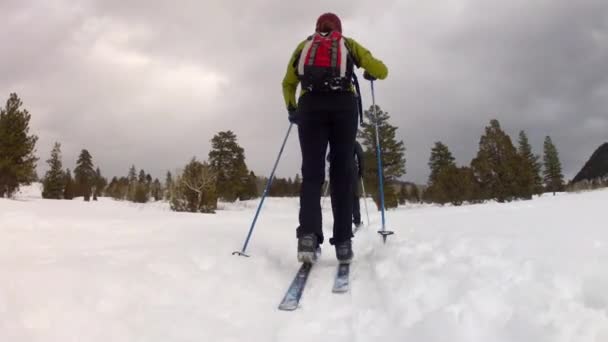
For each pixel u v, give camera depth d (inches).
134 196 1358.3
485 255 81.4
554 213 182.2
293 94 112.3
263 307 79.7
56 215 232.1
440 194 1133.7
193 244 115.0
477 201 1099.3
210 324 69.7
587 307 55.6
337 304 79.6
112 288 74.5
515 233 107.0
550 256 74.7
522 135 1643.7
